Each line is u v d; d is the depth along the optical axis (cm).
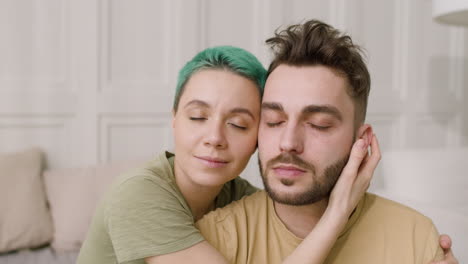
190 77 98
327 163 88
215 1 262
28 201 203
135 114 248
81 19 234
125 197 97
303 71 88
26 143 230
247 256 92
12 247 195
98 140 241
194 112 94
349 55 91
